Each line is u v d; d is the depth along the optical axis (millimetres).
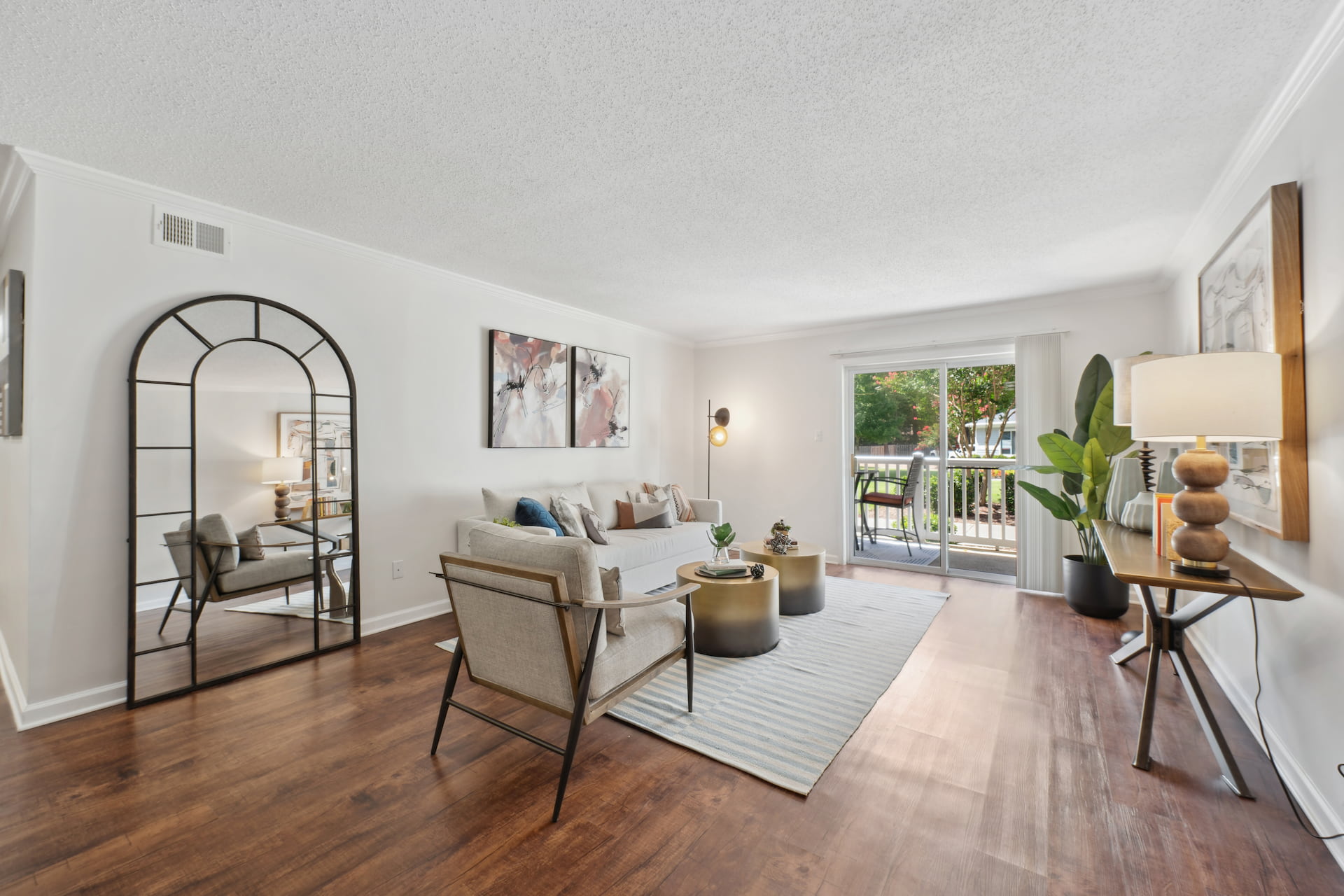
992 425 4934
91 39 1621
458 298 3938
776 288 4227
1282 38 1634
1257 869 1522
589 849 1607
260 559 2910
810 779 1923
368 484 3418
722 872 1521
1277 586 1744
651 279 3998
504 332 4199
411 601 3639
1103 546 2463
